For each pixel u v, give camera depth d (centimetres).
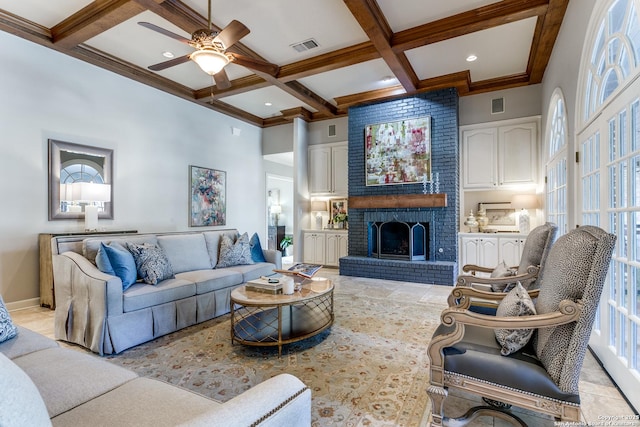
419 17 346
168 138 534
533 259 220
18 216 365
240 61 319
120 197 465
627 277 195
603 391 199
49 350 156
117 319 256
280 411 85
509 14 324
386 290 459
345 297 421
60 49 392
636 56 186
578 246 141
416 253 541
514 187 509
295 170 673
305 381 213
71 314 275
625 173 197
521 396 138
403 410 181
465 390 151
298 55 430
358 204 578
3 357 59
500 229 531
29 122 373
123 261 286
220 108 621
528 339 149
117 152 461
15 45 361
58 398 114
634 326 186
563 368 133
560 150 360
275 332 271
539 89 489
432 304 389
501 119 513
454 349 158
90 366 139
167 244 363
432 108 530
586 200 271
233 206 664
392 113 564
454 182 511
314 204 683
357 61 421
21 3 323
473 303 224
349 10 327
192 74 491
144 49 416
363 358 247
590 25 247
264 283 288
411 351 259
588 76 262
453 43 397
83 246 296
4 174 355
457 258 514
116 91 461
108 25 341
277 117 716
